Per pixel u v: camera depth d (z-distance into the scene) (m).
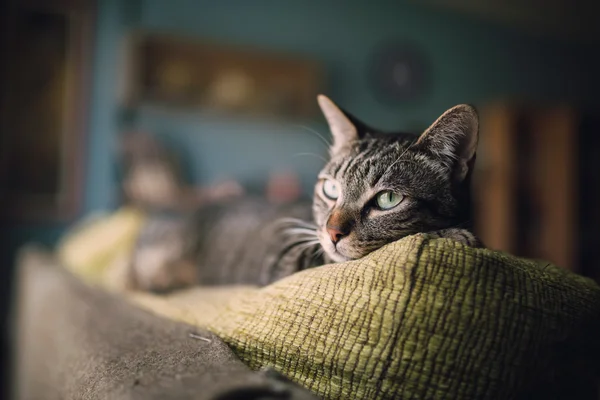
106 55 1.38
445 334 0.26
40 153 1.32
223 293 0.50
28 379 0.61
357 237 0.39
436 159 0.40
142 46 1.38
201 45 1.44
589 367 0.28
